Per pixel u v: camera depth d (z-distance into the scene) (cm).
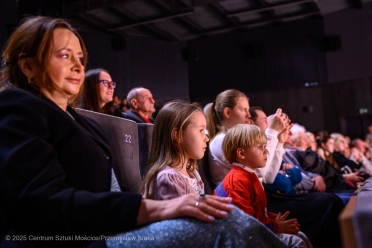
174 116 139
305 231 203
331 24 811
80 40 117
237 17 827
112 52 805
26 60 105
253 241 83
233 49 874
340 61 802
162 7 750
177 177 128
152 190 129
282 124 200
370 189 106
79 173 97
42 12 630
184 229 84
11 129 87
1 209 88
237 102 209
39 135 90
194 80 897
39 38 104
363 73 783
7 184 83
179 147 138
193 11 753
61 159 96
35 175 85
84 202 85
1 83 106
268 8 761
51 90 107
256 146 163
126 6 727
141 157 162
